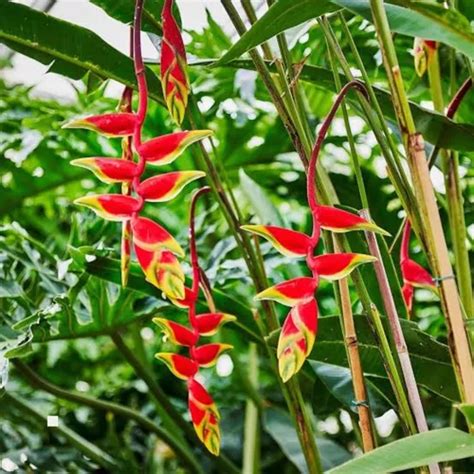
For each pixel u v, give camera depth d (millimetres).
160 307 3365
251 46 2295
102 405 3637
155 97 2740
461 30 2184
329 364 2779
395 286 2686
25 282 4039
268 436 4773
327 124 2275
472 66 2666
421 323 4332
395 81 2229
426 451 2037
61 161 4566
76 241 3656
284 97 2467
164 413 4074
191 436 3662
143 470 4598
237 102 4320
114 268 3062
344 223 2205
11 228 3473
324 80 2777
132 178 2207
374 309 2385
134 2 2703
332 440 4418
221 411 4789
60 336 3307
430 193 2230
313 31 3795
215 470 4543
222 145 4715
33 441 4289
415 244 3982
